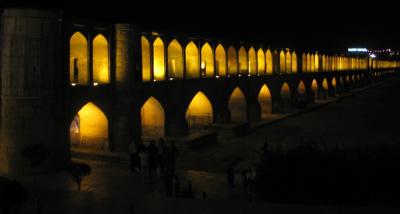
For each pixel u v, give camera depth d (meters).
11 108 11.33
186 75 20.12
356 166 6.80
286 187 6.96
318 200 6.77
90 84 13.80
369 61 72.88
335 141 19.06
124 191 9.79
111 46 14.70
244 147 17.67
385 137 19.97
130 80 14.79
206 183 10.96
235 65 23.61
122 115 14.72
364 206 6.19
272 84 27.41
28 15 11.22
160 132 17.39
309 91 35.19
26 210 7.06
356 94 46.38
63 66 12.20
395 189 6.52
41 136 11.34
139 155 11.18
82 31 13.39
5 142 11.43
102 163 13.50
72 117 12.93
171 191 9.38
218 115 21.00
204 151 16.77
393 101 37.75
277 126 23.55
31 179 10.73
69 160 12.05
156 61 18.59
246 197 9.39
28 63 11.25
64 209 7.04
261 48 26.73
